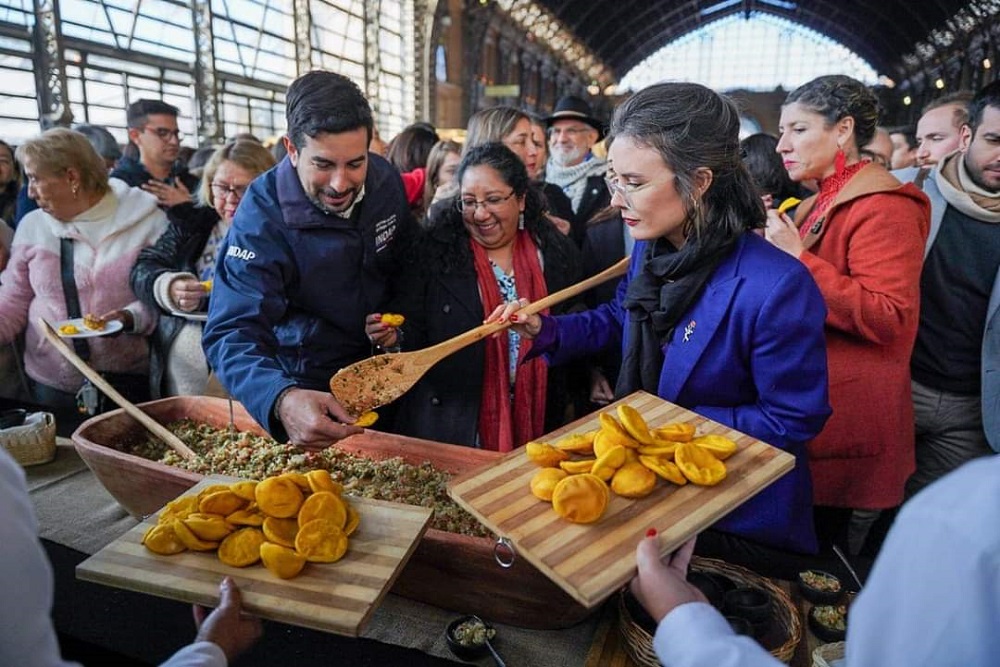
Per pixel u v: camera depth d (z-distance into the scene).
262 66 11.73
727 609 0.83
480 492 0.77
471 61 18.80
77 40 8.23
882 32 26.86
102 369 1.96
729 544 1.06
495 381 1.49
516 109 2.15
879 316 1.22
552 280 1.59
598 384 1.66
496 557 0.81
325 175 1.14
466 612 0.91
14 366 2.18
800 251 1.29
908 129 4.13
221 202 1.93
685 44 33.38
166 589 0.72
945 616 0.36
